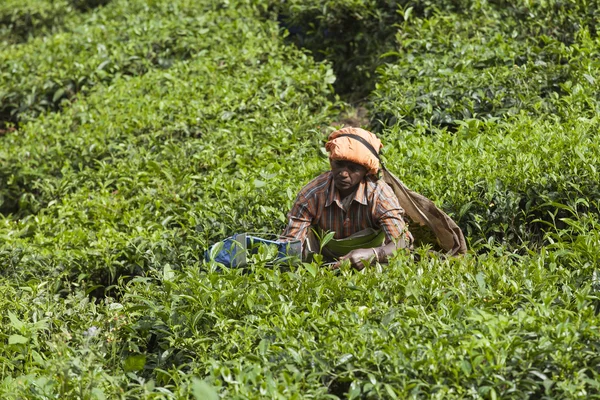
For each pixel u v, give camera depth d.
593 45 24.30
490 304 13.95
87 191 22.72
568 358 12.22
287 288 14.80
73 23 36.53
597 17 26.02
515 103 23.08
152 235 19.50
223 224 18.92
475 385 12.10
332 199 16.19
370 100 26.73
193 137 24.89
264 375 12.63
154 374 14.45
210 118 25.27
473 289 14.33
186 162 22.84
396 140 21.75
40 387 13.34
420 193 18.83
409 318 13.56
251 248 16.19
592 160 18.23
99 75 29.53
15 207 24.61
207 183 21.53
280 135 23.55
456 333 12.77
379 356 12.65
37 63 30.95
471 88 23.53
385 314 13.54
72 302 16.69
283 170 20.81
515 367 12.27
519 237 18.06
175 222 20.77
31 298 16.80
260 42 29.81
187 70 28.27
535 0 26.98
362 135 15.95
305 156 22.39
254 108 25.47
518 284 14.32
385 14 28.98
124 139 24.98
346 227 16.41
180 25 31.05
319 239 16.03
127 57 30.28
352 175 15.85
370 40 29.27
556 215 18.23
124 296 16.38
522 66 24.25
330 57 30.05
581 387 11.73
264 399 11.96
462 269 14.88
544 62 24.70
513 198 18.08
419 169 19.56
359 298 14.42
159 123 24.98
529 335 12.68
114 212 21.31
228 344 13.71
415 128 22.62
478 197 18.34
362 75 29.42
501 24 26.97
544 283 14.33
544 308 13.23
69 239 20.00
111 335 15.28
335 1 29.50
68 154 24.83
